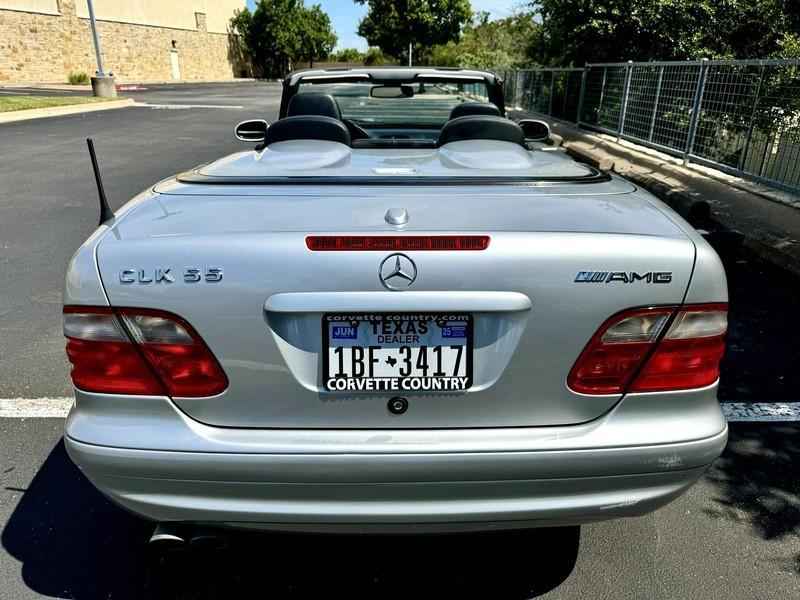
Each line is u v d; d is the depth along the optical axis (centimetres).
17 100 1923
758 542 229
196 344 159
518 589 207
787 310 454
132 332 160
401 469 159
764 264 555
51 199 779
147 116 1789
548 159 256
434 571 215
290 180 197
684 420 169
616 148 1101
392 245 156
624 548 226
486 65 3042
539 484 163
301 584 210
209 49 5500
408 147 311
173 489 164
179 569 216
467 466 160
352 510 163
